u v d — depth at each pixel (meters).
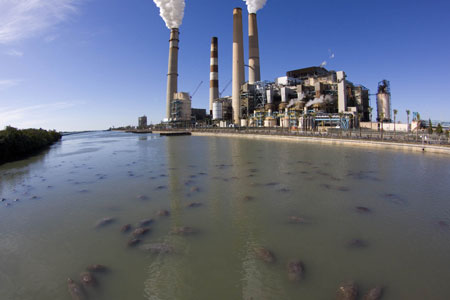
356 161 33.84
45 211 17.05
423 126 77.75
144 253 11.28
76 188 22.98
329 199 18.25
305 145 56.88
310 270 9.70
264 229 13.42
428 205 16.73
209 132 123.38
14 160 44.28
